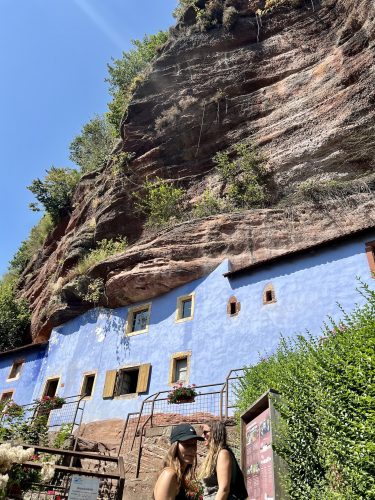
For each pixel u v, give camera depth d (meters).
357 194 13.80
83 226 23.72
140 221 20.33
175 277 15.56
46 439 13.01
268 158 17.62
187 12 25.56
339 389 5.04
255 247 14.55
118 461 6.49
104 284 17.84
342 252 12.23
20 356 21.61
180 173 20.62
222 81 21.50
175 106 22.11
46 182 30.83
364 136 15.23
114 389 15.38
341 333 6.06
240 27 22.95
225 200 17.83
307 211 14.37
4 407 15.18
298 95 18.67
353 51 17.11
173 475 3.34
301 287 12.49
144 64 34.19
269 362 9.10
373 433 4.29
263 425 5.39
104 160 29.28
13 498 6.13
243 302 13.55
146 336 15.78
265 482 4.93
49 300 22.02
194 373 13.41
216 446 3.84
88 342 17.89
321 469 4.84
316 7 20.97
